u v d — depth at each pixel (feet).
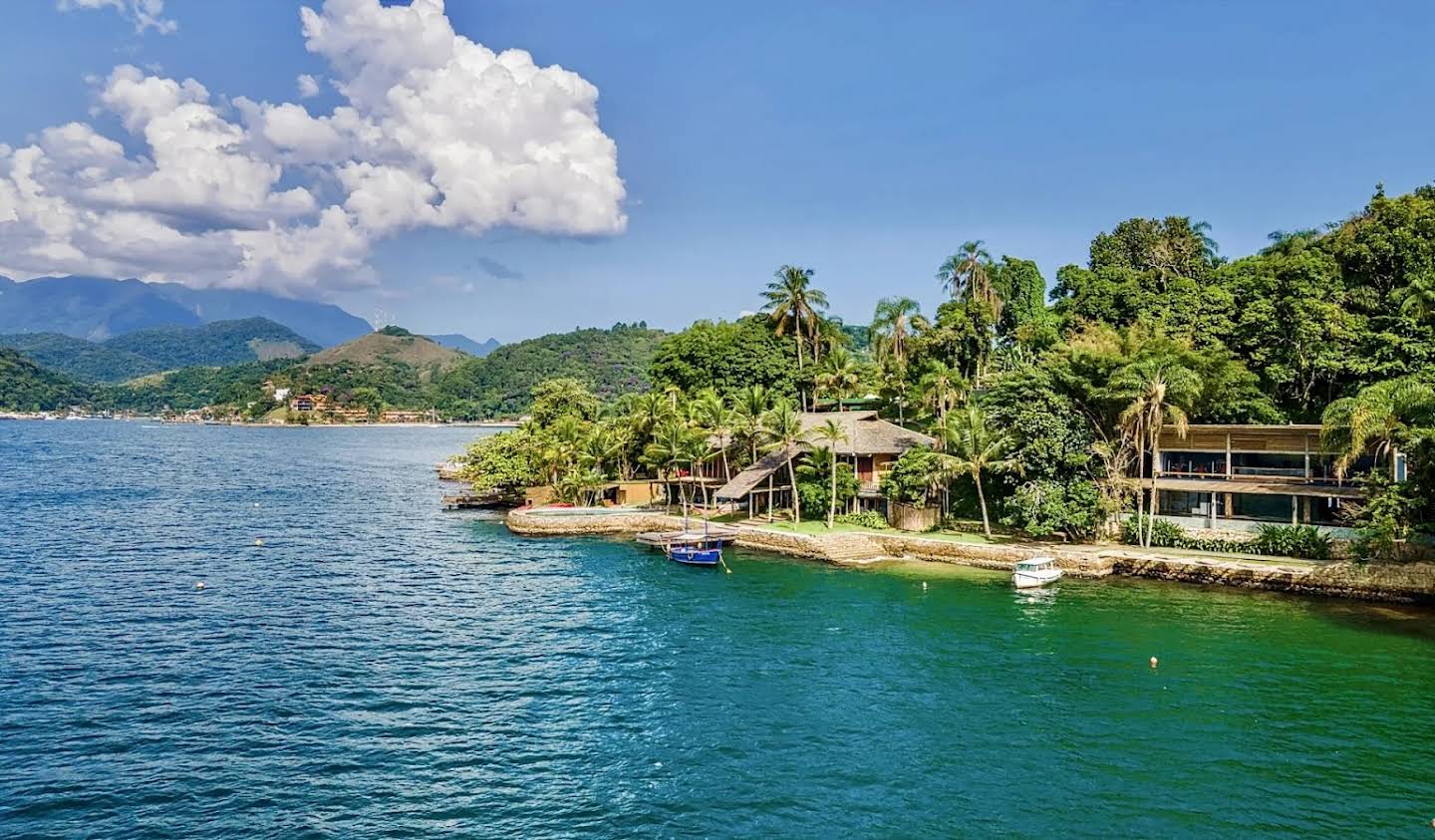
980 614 183.73
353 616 181.47
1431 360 227.40
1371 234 262.88
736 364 400.88
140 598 194.29
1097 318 321.93
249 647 157.89
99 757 110.11
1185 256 352.69
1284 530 215.31
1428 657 152.05
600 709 128.57
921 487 271.69
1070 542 240.12
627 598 200.23
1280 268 272.92
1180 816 97.19
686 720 124.47
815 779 106.22
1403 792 102.68
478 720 124.16
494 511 369.50
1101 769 108.78
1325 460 220.23
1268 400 255.91
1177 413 221.05
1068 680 141.38
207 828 93.61
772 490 301.02
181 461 647.56
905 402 362.94
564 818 96.58
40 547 259.39
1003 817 97.04
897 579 221.25
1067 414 233.14
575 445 360.48
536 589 209.97
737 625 175.73
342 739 116.88
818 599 198.80
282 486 472.44
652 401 349.61
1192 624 174.19
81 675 140.56
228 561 242.37
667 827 94.73
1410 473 187.42
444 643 162.09
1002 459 248.73
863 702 131.34
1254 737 118.21
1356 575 192.13
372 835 92.58
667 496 335.26
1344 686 138.00
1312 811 98.37
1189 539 227.20
